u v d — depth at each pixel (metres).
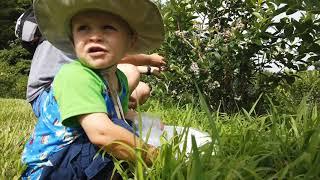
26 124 1.51
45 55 0.95
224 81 1.55
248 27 1.55
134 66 1.08
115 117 0.71
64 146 0.68
